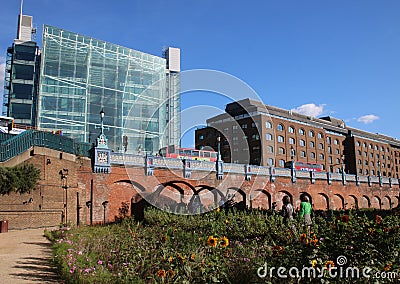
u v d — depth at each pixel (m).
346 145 103.19
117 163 29.94
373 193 58.72
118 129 55.19
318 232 9.49
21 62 59.53
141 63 59.66
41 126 50.56
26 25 64.44
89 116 53.72
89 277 7.66
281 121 85.06
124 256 9.09
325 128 98.56
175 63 67.69
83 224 25.62
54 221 25.14
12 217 22.27
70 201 27.05
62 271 8.73
